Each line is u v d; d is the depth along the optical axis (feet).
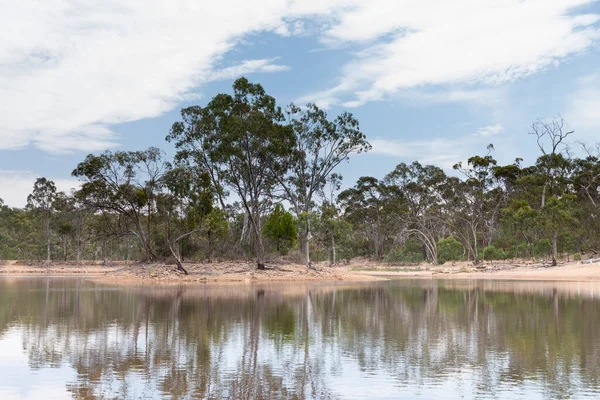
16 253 350.23
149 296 116.57
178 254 213.66
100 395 35.81
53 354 49.39
